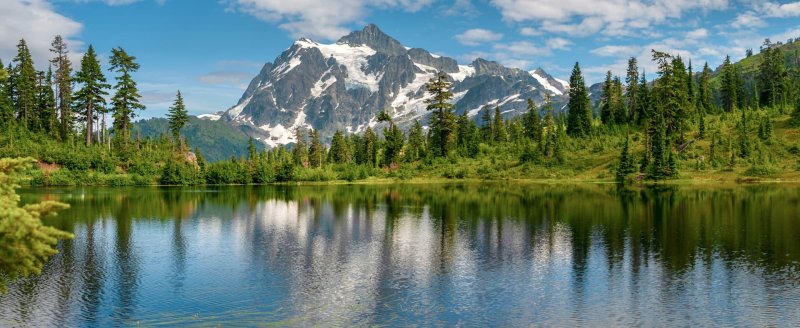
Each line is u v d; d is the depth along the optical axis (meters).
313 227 64.31
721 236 56.06
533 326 30.67
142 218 71.88
